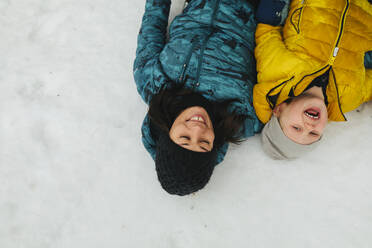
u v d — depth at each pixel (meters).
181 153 0.79
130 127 1.22
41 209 1.14
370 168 1.14
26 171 1.18
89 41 1.34
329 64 0.96
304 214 1.11
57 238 1.11
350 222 1.10
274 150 1.08
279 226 1.10
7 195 1.16
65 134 1.22
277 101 1.02
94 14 1.37
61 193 1.16
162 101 0.89
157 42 1.09
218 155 1.03
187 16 1.06
